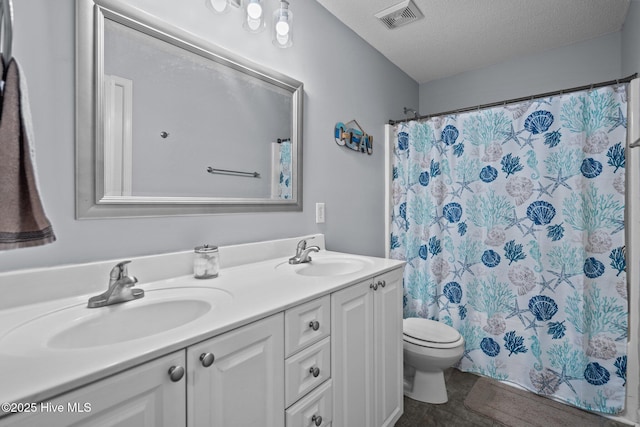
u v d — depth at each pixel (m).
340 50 1.92
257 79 1.41
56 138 0.87
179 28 1.12
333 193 1.88
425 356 1.61
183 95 1.15
